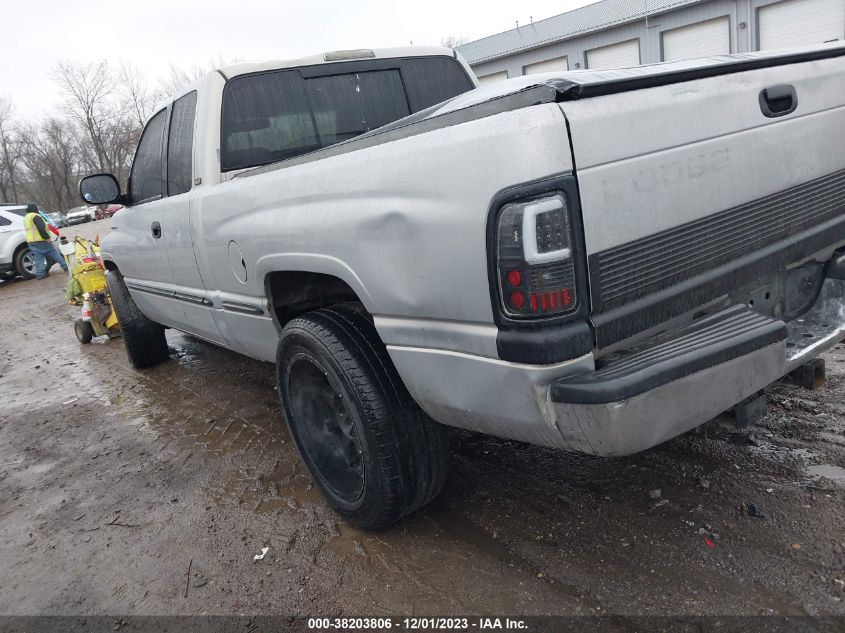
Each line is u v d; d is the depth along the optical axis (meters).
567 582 2.36
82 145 62.22
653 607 2.18
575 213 1.79
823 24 20.17
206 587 2.66
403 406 2.50
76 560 3.02
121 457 4.11
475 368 2.04
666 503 2.71
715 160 2.11
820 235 2.55
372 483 2.56
